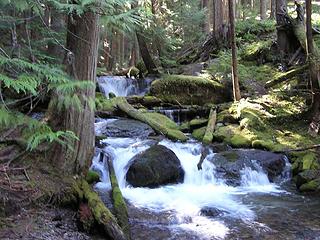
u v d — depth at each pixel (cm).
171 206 717
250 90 1370
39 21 696
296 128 1104
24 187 602
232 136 1080
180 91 1386
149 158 858
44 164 662
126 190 807
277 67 1505
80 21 635
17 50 518
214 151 997
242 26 1888
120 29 520
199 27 2189
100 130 1092
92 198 614
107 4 466
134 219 641
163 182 850
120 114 1234
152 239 565
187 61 1919
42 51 773
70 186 648
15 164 636
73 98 511
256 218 663
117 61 2588
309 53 1043
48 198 611
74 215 601
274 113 1179
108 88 1550
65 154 675
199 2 2347
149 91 1438
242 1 2717
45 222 561
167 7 2031
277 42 1572
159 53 1880
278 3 1562
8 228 521
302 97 1223
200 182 886
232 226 623
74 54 635
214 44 1850
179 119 1291
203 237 577
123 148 953
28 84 384
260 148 1021
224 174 892
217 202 753
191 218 655
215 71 1494
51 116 666
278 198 786
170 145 1010
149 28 1570
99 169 843
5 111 427
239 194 812
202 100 1385
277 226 626
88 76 647
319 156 948
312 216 676
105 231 548
